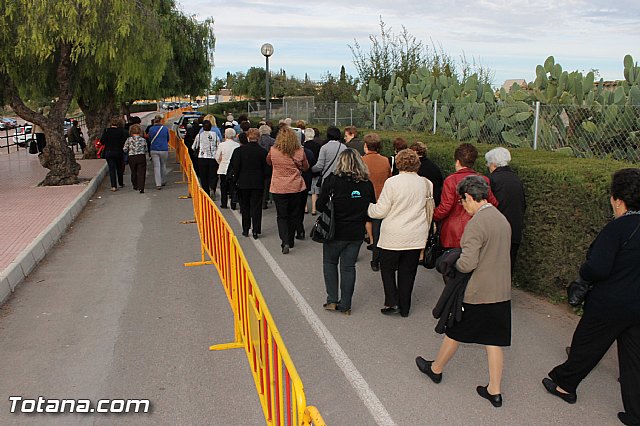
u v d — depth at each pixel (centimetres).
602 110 837
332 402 441
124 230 1064
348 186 592
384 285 618
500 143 1046
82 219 1177
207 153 1362
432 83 1465
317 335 568
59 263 841
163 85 2781
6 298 680
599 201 562
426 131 1367
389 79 2134
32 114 1568
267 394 378
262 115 3400
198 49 2992
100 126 2439
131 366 503
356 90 2516
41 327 593
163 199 1415
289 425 312
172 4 2850
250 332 447
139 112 9619
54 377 485
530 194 659
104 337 566
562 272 625
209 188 1389
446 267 431
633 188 389
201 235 828
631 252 390
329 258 619
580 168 614
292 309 642
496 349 431
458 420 415
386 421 414
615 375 489
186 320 610
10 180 1714
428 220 604
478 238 413
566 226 611
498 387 435
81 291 709
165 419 419
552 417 420
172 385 469
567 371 434
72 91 1612
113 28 1456
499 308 423
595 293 408
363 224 604
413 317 616
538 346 541
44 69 1644
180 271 793
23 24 1387
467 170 586
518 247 644
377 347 540
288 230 882
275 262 832
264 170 959
